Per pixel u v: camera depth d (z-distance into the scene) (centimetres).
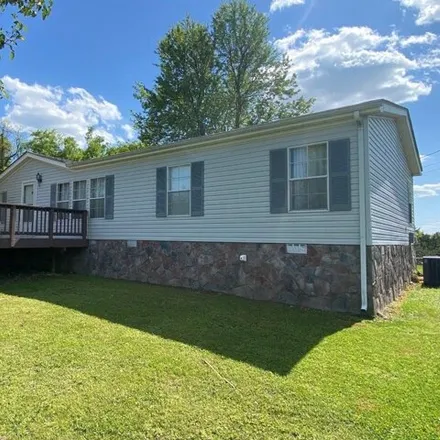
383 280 682
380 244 675
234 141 768
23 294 747
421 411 288
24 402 293
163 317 564
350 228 623
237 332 493
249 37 2053
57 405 289
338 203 636
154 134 2159
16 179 1349
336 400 304
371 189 624
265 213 725
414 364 386
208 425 265
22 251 1191
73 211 1045
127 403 294
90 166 1071
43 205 1234
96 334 471
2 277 989
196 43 2058
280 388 324
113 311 598
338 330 512
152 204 925
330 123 644
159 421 269
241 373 356
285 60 2112
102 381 333
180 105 2075
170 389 320
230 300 702
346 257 625
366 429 262
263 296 720
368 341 462
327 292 641
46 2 334
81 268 1094
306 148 680
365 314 597
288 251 693
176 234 873
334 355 410
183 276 852
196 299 703
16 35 332
